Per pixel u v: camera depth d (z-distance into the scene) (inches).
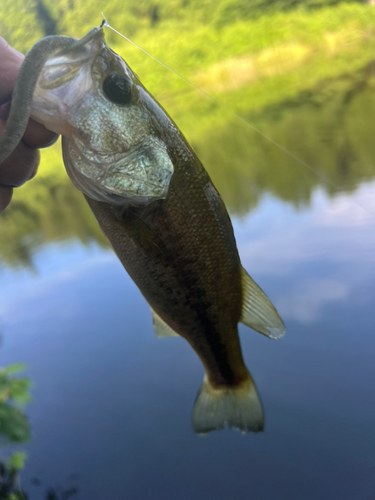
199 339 11.3
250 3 144.9
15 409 20.4
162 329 11.8
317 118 80.7
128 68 8.6
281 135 77.5
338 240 34.6
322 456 19.5
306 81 115.4
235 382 12.5
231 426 12.7
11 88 7.3
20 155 8.0
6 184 8.2
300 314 28.0
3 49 7.3
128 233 9.1
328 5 142.2
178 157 8.9
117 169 8.3
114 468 21.6
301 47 131.0
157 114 8.8
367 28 129.9
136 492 20.1
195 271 9.7
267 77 127.3
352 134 63.1
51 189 84.3
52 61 7.7
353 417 20.3
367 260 30.9
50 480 21.5
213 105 99.0
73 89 7.9
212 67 132.3
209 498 18.9
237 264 10.3
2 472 20.5
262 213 45.1
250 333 28.0
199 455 21.3
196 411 13.0
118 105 8.2
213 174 65.9
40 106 7.7
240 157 70.9
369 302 27.0
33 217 74.4
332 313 26.9
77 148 8.2
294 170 56.2
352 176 47.4
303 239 36.1
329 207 41.5
